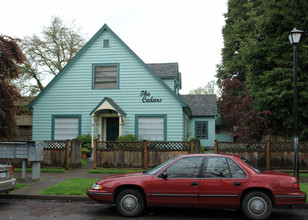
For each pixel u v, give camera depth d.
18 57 13.38
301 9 14.23
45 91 18.19
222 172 6.54
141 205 6.70
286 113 14.16
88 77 18.00
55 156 13.36
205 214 7.07
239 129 15.91
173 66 22.38
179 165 6.74
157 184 6.63
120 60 17.81
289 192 6.30
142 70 17.59
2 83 13.49
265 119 14.59
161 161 12.77
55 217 6.68
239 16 31.16
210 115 26.94
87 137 17.02
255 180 6.38
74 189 9.22
